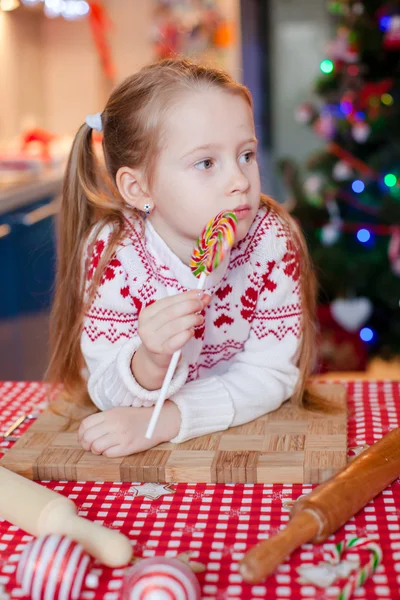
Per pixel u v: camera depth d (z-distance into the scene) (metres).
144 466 0.88
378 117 2.68
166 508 0.82
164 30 3.87
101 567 0.70
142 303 1.07
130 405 0.99
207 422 0.97
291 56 4.35
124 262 1.07
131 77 1.07
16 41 3.46
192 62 1.03
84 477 0.89
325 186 2.84
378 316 2.94
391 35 2.60
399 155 2.71
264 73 4.37
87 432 0.93
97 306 1.08
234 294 1.12
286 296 1.13
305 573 0.68
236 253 1.11
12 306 2.40
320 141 4.40
